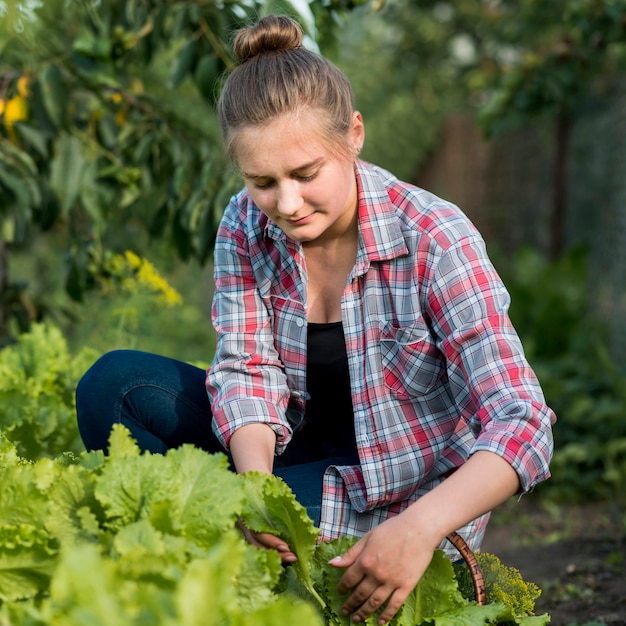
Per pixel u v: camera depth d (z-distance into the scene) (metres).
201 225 2.84
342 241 1.75
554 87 4.24
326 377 1.83
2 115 2.86
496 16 7.41
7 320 3.43
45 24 3.25
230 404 1.75
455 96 10.22
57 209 3.06
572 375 4.90
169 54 3.74
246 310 1.84
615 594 2.58
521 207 8.10
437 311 1.64
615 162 5.88
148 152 2.96
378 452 1.70
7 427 2.08
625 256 5.64
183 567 1.17
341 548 1.51
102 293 3.18
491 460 1.42
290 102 1.49
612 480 4.03
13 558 1.23
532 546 3.25
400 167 10.54
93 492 1.33
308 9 2.64
